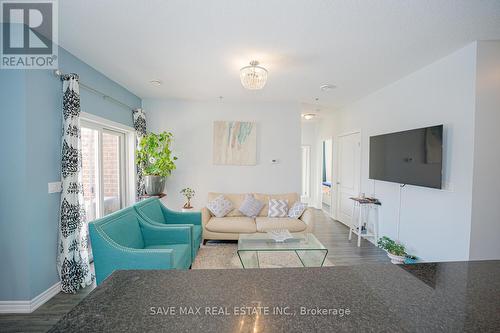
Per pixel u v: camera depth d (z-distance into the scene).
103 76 2.96
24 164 1.89
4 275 1.91
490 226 2.17
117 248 1.88
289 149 4.22
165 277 0.87
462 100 2.25
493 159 2.16
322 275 0.90
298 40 2.11
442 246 2.46
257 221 3.50
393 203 3.20
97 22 1.86
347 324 0.63
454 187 2.33
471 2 1.60
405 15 1.75
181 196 4.14
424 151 2.56
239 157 4.14
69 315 0.65
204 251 3.20
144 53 2.38
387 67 2.69
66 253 2.18
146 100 4.07
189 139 4.14
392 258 2.85
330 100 4.09
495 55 2.12
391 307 0.70
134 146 3.75
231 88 3.48
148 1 1.62
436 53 2.35
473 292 0.78
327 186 6.13
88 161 2.93
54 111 2.17
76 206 2.27
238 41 2.14
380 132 3.47
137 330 0.60
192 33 2.01
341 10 1.69
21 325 1.79
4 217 1.89
